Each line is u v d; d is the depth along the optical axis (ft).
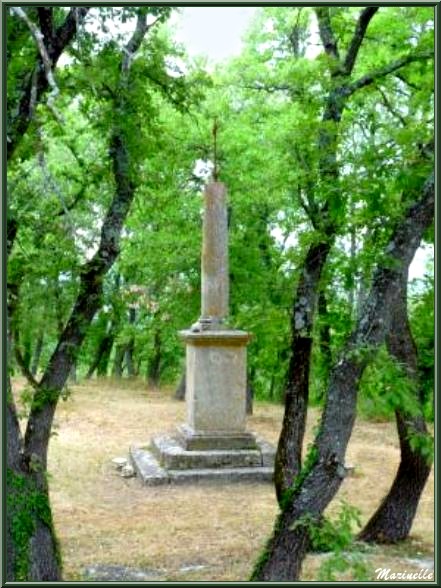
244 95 66.03
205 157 68.69
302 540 19.79
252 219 71.92
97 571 30.40
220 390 53.16
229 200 68.64
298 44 65.05
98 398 88.99
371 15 33.24
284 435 33.76
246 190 68.28
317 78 33.55
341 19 36.63
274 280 67.82
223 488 48.14
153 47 31.32
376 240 27.84
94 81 26.43
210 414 53.01
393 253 19.74
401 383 18.42
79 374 132.36
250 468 50.78
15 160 27.25
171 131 64.54
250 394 80.23
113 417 73.92
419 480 34.60
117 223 28.94
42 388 26.58
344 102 33.32
